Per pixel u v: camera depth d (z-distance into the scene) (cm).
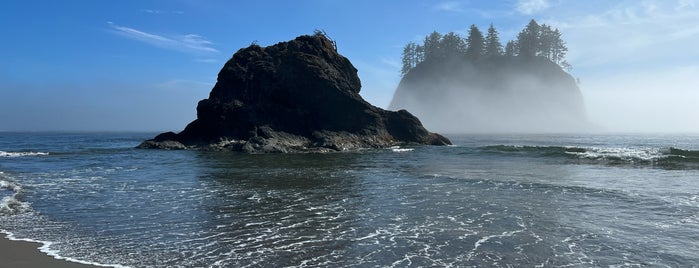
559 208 1409
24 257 913
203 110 5066
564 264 868
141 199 1606
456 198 1611
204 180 2139
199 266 859
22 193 1741
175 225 1198
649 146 5484
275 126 4900
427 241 1037
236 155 3859
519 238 1058
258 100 5072
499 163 3012
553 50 13025
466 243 1017
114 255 927
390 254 936
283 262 884
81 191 1797
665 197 1581
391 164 2975
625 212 1340
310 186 1930
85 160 3369
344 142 4712
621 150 3572
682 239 1035
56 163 3119
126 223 1220
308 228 1167
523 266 858
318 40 5538
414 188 1856
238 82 5184
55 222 1231
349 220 1261
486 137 8388
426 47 14538
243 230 1145
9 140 8856
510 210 1386
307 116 5062
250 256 923
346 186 1927
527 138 7919
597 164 2886
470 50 13475
